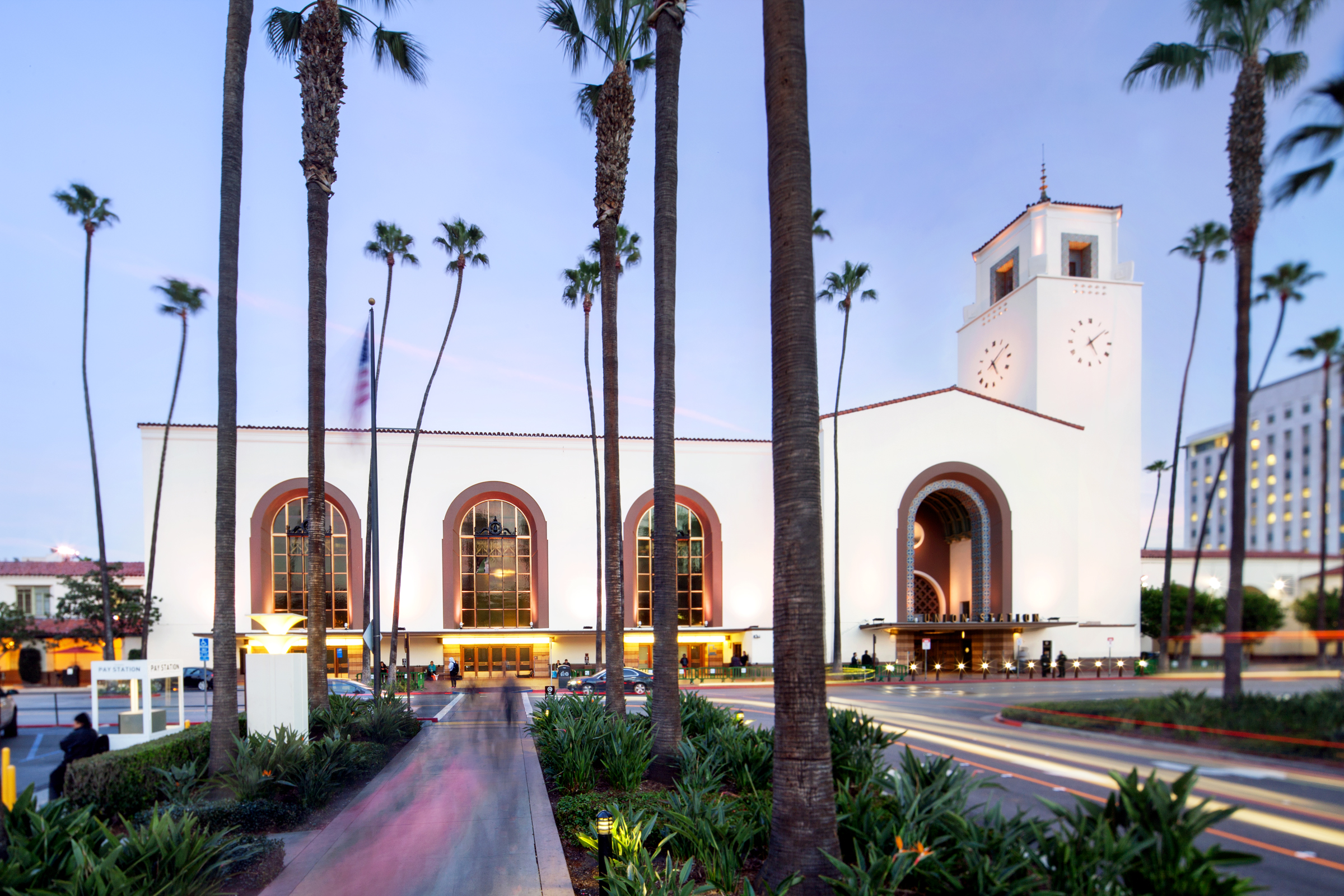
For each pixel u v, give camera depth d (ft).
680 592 147.23
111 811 31.35
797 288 25.13
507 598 140.15
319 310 56.90
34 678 131.54
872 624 144.05
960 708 79.15
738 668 133.80
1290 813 18.13
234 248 41.93
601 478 144.05
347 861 27.27
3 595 138.41
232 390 40.96
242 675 125.70
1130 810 19.98
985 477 152.76
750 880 22.95
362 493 134.51
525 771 44.19
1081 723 42.78
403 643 133.49
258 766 34.81
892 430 151.12
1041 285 162.40
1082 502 157.48
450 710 81.87
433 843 29.37
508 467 141.18
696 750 37.47
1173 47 30.81
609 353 54.13
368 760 42.73
